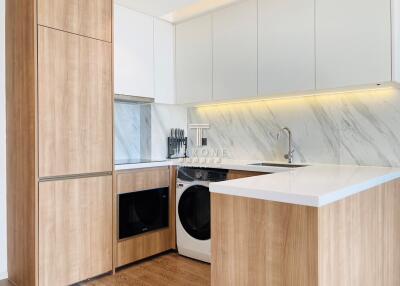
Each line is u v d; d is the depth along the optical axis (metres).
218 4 3.11
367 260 1.63
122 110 3.54
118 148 3.50
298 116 2.95
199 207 2.92
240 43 2.94
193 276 2.62
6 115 2.57
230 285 1.46
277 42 2.68
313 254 1.20
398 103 2.41
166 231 3.13
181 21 3.44
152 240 3.00
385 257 1.88
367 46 2.20
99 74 2.58
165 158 3.65
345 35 2.30
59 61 2.34
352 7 2.27
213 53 3.15
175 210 3.15
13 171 2.47
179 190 3.07
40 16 2.24
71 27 2.40
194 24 3.33
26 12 2.29
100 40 2.58
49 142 2.28
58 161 2.33
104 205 2.61
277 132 3.10
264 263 1.34
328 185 1.43
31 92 2.24
